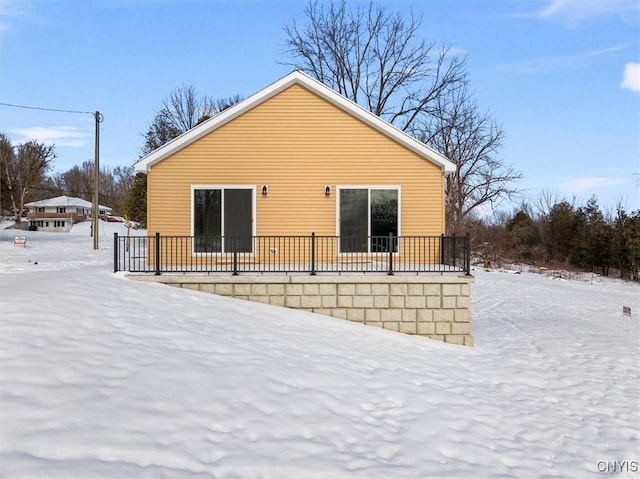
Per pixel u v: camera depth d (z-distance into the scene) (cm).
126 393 476
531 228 3978
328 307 958
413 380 698
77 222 6275
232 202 1152
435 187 1155
